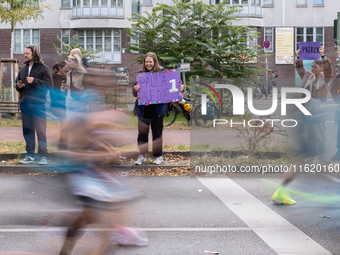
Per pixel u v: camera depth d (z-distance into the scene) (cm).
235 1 3569
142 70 845
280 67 3641
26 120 799
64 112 356
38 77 772
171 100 830
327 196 622
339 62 1284
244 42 1798
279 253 403
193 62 1758
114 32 3588
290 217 522
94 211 360
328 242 432
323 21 3641
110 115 354
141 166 826
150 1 3566
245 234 460
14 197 602
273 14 3628
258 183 725
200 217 523
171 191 665
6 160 883
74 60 358
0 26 3566
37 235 441
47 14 3559
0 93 1577
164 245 424
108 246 405
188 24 1727
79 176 353
